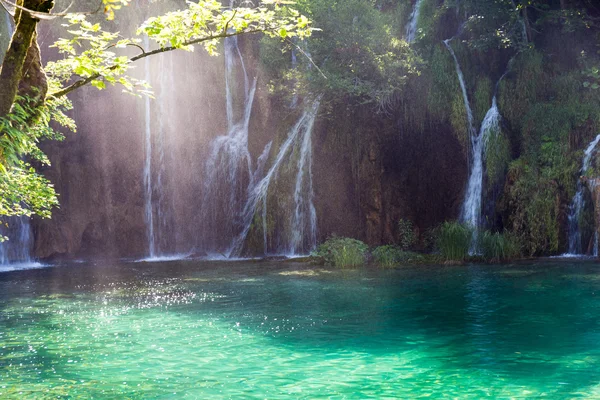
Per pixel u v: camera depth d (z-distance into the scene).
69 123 11.00
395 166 25.64
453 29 27.55
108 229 28.70
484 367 7.92
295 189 26.02
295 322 11.09
